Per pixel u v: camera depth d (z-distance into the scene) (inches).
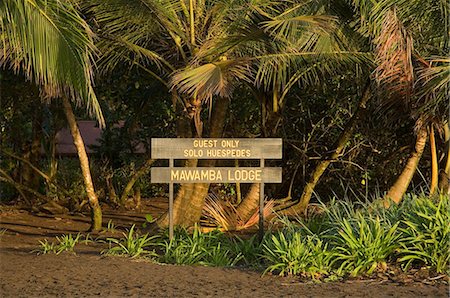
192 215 490.6
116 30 455.2
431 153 541.6
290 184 635.5
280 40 441.7
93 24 458.6
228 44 440.5
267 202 536.7
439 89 422.0
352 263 328.8
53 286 306.0
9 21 314.0
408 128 618.8
